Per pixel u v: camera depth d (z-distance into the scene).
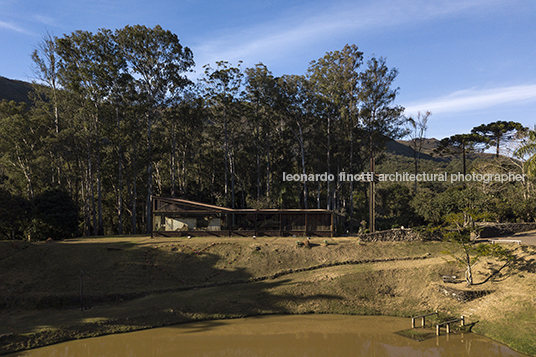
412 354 17.16
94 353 17.42
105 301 23.83
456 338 19.17
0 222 34.25
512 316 19.77
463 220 25.92
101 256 28.45
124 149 47.50
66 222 37.41
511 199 41.84
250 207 48.47
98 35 43.25
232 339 19.20
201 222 35.41
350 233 45.00
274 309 23.41
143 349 17.91
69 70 42.69
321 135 53.59
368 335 19.75
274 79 53.50
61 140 41.44
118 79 43.47
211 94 52.50
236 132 62.41
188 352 17.56
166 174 62.41
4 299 22.92
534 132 29.28
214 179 63.69
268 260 29.25
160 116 51.03
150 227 45.12
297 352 17.53
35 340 18.52
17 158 43.59
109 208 58.94
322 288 25.56
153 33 46.09
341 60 53.59
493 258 26.55
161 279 26.52
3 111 43.88
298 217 36.09
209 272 27.77
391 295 25.12
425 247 32.06
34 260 27.50
